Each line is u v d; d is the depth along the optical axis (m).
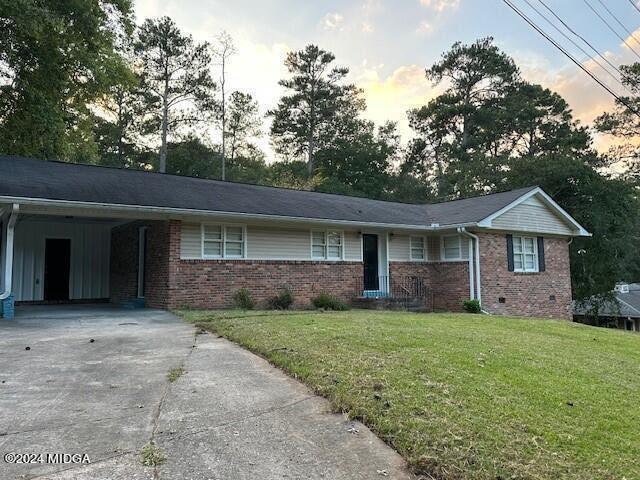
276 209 13.83
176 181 14.66
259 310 12.20
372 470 3.21
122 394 4.68
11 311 10.39
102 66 19.36
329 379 4.95
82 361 6.09
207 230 12.80
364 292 16.00
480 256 16.44
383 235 16.95
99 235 15.80
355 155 42.25
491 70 37.91
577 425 3.96
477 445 3.46
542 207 18.44
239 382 5.11
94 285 15.54
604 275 25.28
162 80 36.62
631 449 3.55
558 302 18.73
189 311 11.41
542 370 5.73
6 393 4.69
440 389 4.61
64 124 19.75
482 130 38.12
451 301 17.08
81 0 16.98
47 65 18.48
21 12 15.05
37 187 10.52
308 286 14.60
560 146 33.56
